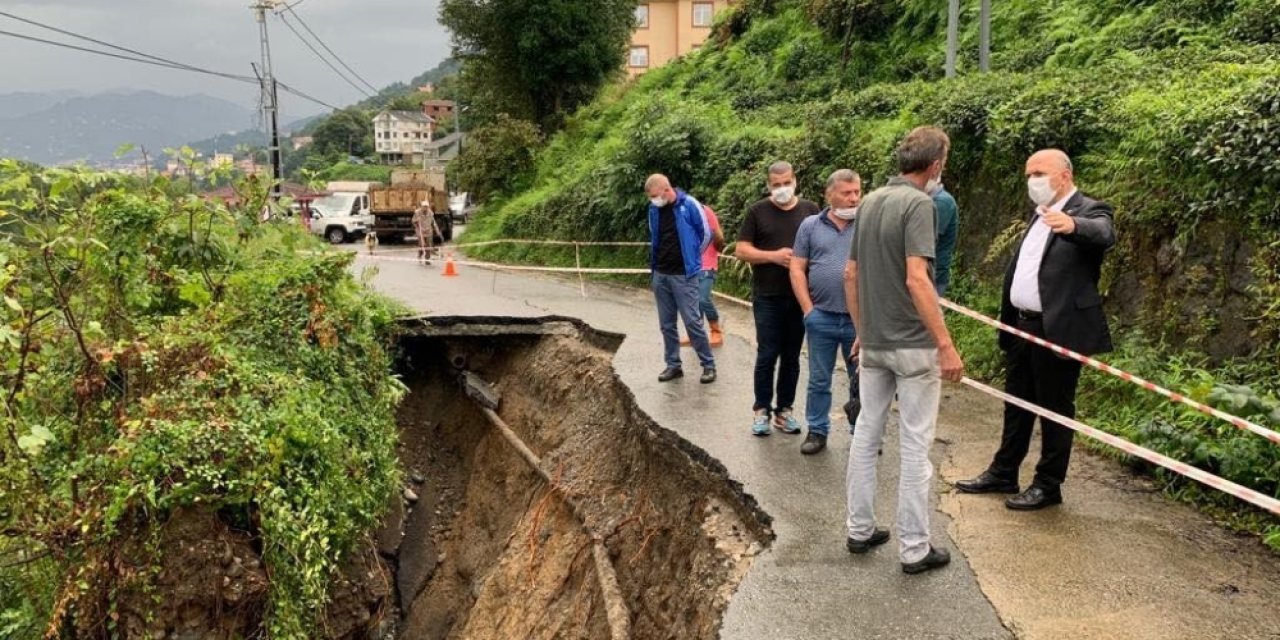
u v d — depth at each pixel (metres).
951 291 9.22
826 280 5.77
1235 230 6.06
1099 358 6.72
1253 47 8.67
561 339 11.27
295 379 6.77
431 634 8.65
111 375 6.21
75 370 6.12
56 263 6.37
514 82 29.19
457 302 13.35
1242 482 4.96
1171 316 6.44
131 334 6.75
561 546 7.73
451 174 29.97
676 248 7.91
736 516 5.54
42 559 5.48
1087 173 7.73
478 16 28.02
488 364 12.09
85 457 5.52
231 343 6.70
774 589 4.31
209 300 7.14
